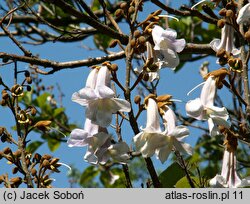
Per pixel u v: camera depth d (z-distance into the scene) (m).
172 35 1.04
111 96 0.96
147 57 1.05
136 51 1.01
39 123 1.07
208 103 1.01
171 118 0.98
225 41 1.12
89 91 0.96
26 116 1.07
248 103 1.05
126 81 0.99
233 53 1.10
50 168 1.05
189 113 1.00
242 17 1.03
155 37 1.04
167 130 0.96
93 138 0.98
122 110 0.97
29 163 1.07
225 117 0.99
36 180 1.06
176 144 0.96
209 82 1.03
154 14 1.05
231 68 1.02
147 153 0.96
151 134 0.96
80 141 0.98
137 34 1.00
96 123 0.96
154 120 0.97
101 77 0.99
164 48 1.04
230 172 1.06
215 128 0.99
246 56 1.08
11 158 1.05
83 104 0.97
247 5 1.03
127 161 0.97
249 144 1.05
